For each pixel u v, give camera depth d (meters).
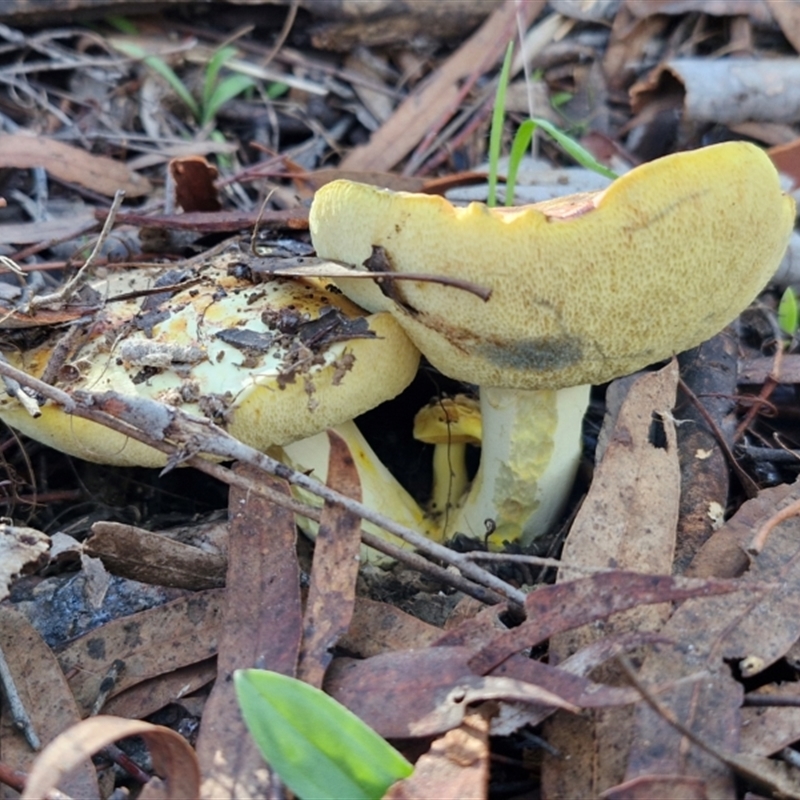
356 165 0.37
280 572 0.17
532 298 0.16
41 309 0.21
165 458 0.20
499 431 0.22
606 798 0.14
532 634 0.15
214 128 0.39
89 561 0.20
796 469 0.24
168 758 0.14
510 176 0.28
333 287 0.21
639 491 0.19
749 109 0.35
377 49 0.42
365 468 0.24
